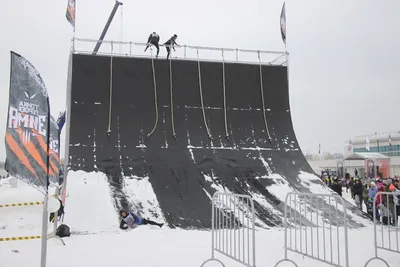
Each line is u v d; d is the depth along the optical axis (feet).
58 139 43.78
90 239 38.24
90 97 62.08
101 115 60.90
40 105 21.11
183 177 55.06
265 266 27.99
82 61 63.82
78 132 58.44
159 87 65.31
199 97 66.18
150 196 50.60
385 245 35.99
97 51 72.02
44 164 20.90
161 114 63.21
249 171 58.23
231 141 62.64
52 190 70.79
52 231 40.86
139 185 52.39
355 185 65.98
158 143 59.88
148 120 62.18
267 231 42.19
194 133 62.34
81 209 46.24
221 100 66.85
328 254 31.99
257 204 50.78
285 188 55.36
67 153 55.77
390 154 247.70
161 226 43.96
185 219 46.32
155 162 56.85
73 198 47.85
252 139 63.72
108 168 54.54
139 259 29.91
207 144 61.41
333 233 41.91
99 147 57.36
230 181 55.77
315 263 28.71
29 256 30.63
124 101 63.05
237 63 69.46
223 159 59.47
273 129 65.82
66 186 50.01
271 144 63.72
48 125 21.25
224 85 67.62
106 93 62.95
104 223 44.24
